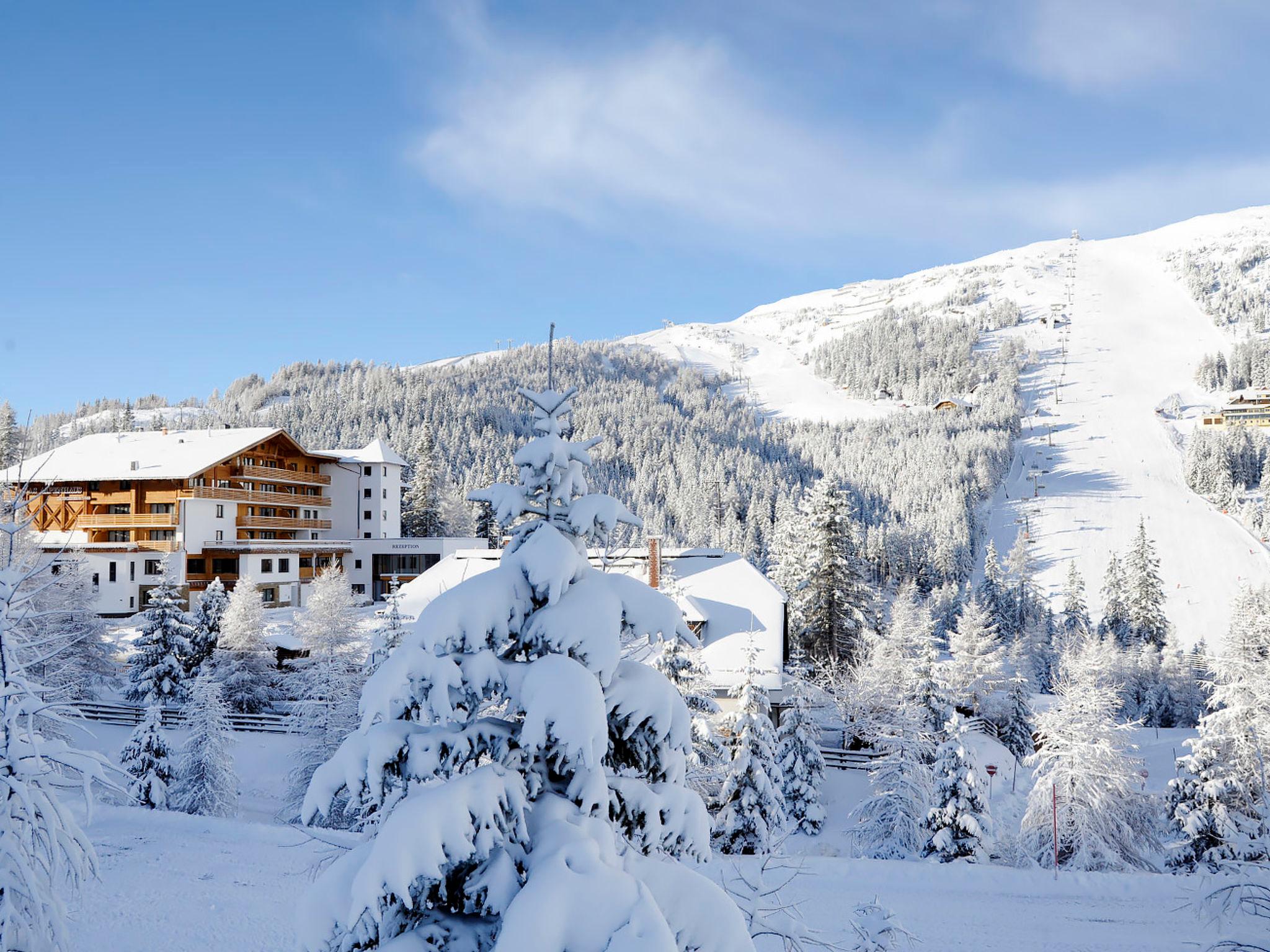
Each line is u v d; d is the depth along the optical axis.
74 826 8.83
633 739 6.41
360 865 5.64
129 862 17.34
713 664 38.22
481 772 5.72
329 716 33.28
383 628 29.38
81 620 39.59
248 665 43.97
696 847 6.24
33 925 8.33
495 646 6.17
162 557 62.81
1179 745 51.19
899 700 39.00
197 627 44.56
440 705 5.64
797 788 34.38
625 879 5.18
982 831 28.08
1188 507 164.25
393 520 82.38
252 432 71.88
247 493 69.00
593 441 6.77
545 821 5.80
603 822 5.77
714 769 26.56
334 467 80.25
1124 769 31.08
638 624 6.36
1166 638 78.00
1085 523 159.25
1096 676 35.62
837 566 51.22
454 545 73.81
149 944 13.46
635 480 172.12
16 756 8.49
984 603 93.00
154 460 65.50
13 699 8.99
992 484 183.50
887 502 166.50
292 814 32.09
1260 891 12.15
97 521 62.84
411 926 5.65
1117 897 16.89
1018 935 15.13
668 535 134.00
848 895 16.75
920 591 119.81
